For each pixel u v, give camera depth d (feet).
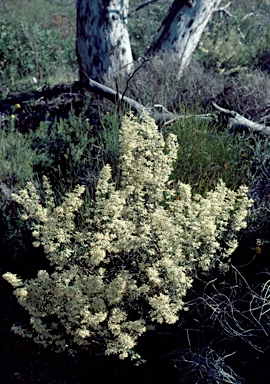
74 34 35.12
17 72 26.68
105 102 16.31
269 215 10.57
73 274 7.67
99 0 18.61
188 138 12.35
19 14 37.45
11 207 11.82
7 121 16.81
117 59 19.54
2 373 8.86
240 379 7.40
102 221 8.59
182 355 7.87
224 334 8.28
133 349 8.79
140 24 30.45
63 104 17.88
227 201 8.47
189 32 20.18
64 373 8.81
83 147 12.96
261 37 27.09
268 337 7.73
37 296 7.93
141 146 9.23
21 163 13.11
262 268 9.55
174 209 8.96
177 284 7.74
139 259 8.47
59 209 7.91
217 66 22.91
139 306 8.64
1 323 9.91
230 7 35.63
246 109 14.90
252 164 12.28
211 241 8.14
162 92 16.08
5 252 11.33
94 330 8.43
